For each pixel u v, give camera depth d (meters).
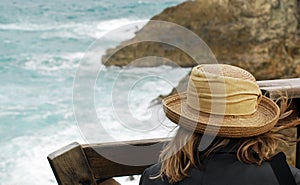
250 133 1.57
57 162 1.98
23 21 29.84
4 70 21.75
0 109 16.75
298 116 2.38
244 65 15.67
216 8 16.77
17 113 16.42
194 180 1.65
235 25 16.47
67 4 32.56
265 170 1.59
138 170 2.12
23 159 12.71
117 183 2.16
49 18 30.33
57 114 16.20
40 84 19.84
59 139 14.02
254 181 1.58
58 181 2.01
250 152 1.62
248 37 16.16
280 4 16.42
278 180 1.58
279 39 15.87
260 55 15.68
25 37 27.03
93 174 2.09
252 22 16.34
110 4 32.44
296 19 16.34
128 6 32.38
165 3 33.06
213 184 1.62
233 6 16.72
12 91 19.00
